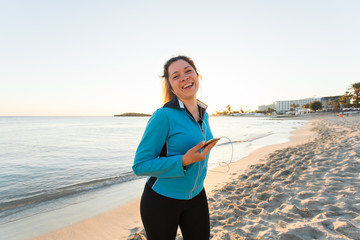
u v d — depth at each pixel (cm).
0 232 375
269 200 383
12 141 2006
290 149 988
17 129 4166
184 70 157
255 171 638
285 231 256
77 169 877
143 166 135
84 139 2200
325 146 879
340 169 511
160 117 141
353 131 1573
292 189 424
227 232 282
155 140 140
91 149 1466
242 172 679
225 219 333
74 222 409
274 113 15950
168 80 178
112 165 953
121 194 562
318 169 527
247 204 381
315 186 421
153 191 147
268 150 1141
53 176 770
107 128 4422
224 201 409
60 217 431
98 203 503
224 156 1027
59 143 1838
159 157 138
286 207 339
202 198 160
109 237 354
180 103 150
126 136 2569
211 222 327
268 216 318
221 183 577
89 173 809
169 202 144
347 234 242
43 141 2011
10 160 1080
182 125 145
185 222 154
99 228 386
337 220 271
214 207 391
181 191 144
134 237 329
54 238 356
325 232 248
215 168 777
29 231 378
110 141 2005
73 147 1573
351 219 277
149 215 147
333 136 1397
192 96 162
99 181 686
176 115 145
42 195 564
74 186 639
